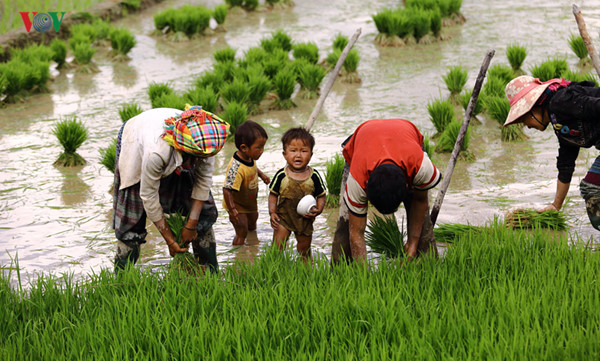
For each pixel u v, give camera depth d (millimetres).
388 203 5379
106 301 6090
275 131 12766
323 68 16375
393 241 7273
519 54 15805
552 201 9008
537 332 5234
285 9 25422
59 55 18078
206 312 5949
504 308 5586
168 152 6016
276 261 6855
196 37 21172
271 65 15555
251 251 8023
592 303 5672
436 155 11094
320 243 8203
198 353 5242
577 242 7129
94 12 23172
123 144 6379
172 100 12172
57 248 8164
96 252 8039
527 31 20156
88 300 6230
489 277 6270
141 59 19094
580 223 8289
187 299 6035
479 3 25094
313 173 7668
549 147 11297
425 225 6984
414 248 6762
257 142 7641
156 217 6438
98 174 10883
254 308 5941
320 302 5918
